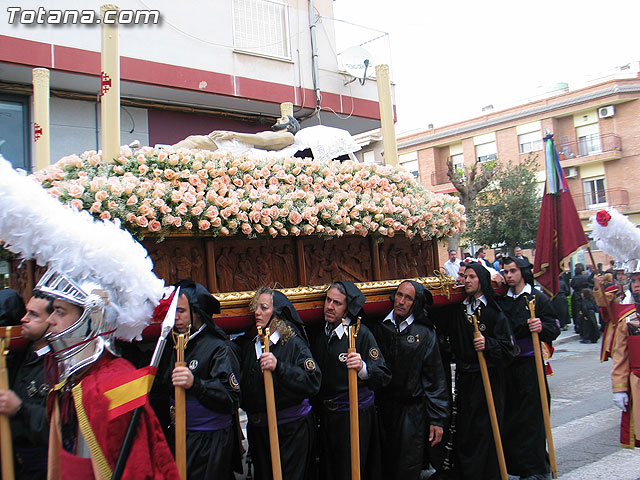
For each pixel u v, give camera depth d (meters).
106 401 2.19
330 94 11.96
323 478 4.05
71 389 2.32
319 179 4.36
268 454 3.73
